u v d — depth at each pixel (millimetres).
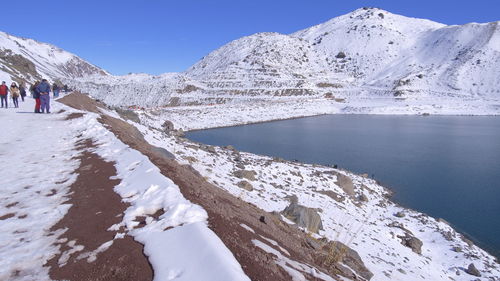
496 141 50406
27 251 4457
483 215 21422
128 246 4402
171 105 117750
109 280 3785
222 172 17391
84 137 12430
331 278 4973
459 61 160625
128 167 7965
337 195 20250
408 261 12641
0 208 5980
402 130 64875
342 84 157500
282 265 4512
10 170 8289
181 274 3600
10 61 62031
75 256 4309
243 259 4160
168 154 14391
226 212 5906
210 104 117000
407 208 22250
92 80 159750
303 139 52469
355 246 12008
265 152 41094
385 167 33875
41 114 19641
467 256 14898
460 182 28641
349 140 51531
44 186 7148
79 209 5812
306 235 9039
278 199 15227
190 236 4309
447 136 56219
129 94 126312
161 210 5402
